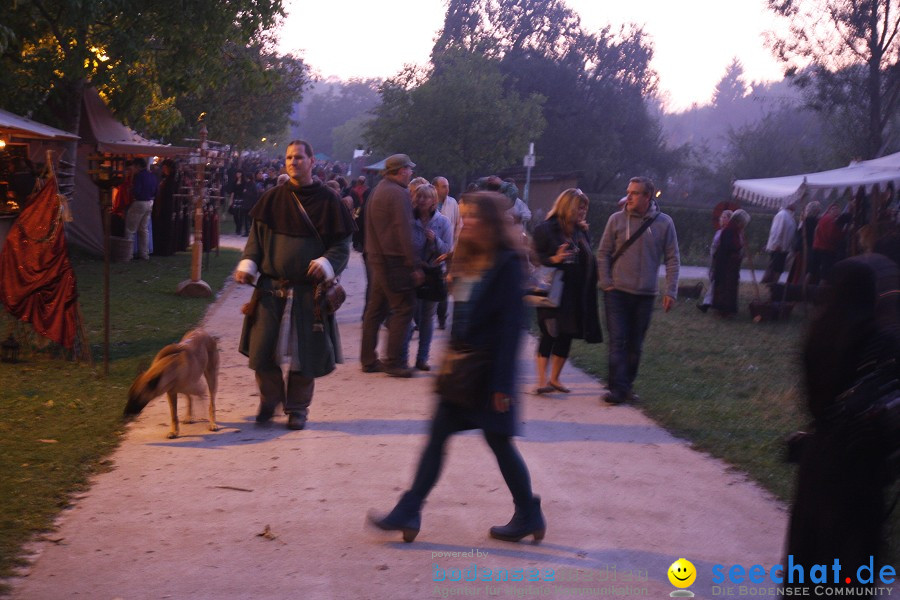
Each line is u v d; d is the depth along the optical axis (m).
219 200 19.36
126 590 3.97
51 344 8.65
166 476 5.51
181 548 4.44
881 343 3.10
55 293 8.43
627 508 5.21
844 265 3.25
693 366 9.94
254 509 5.00
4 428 6.33
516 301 4.24
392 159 8.48
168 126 19.12
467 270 4.32
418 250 8.79
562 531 4.82
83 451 5.88
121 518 4.81
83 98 17.81
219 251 21.45
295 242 6.47
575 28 52.16
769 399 8.15
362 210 13.73
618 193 53.09
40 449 5.88
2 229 12.00
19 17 15.63
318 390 8.02
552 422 7.18
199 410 7.09
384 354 9.48
